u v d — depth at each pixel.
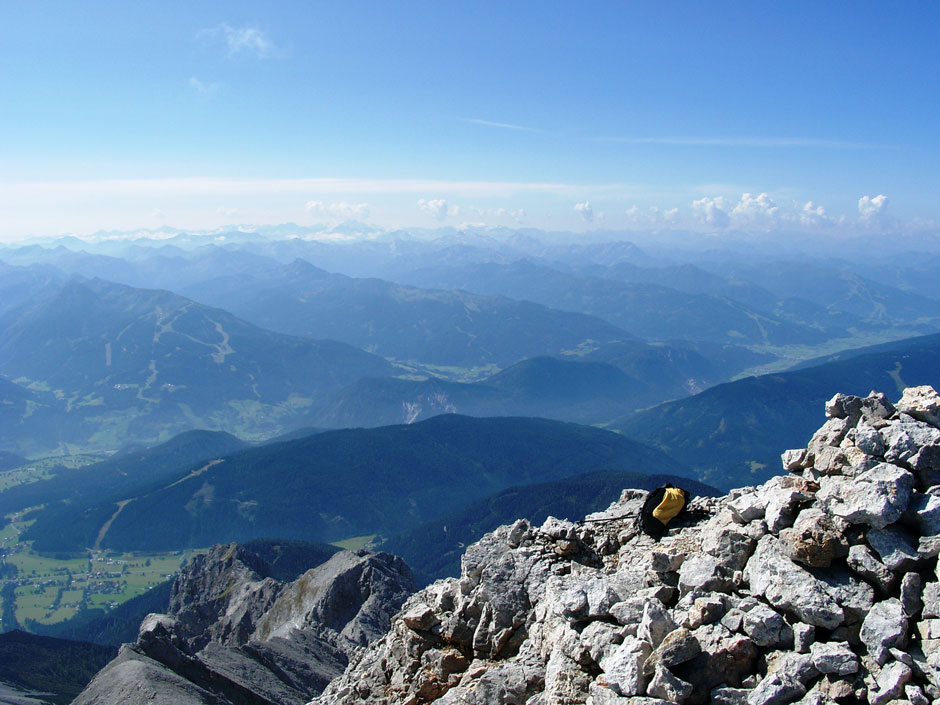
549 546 29.12
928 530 19.66
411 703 26.64
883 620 18.19
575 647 21.30
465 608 28.31
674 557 23.61
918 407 23.69
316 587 136.50
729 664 19.03
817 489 23.05
